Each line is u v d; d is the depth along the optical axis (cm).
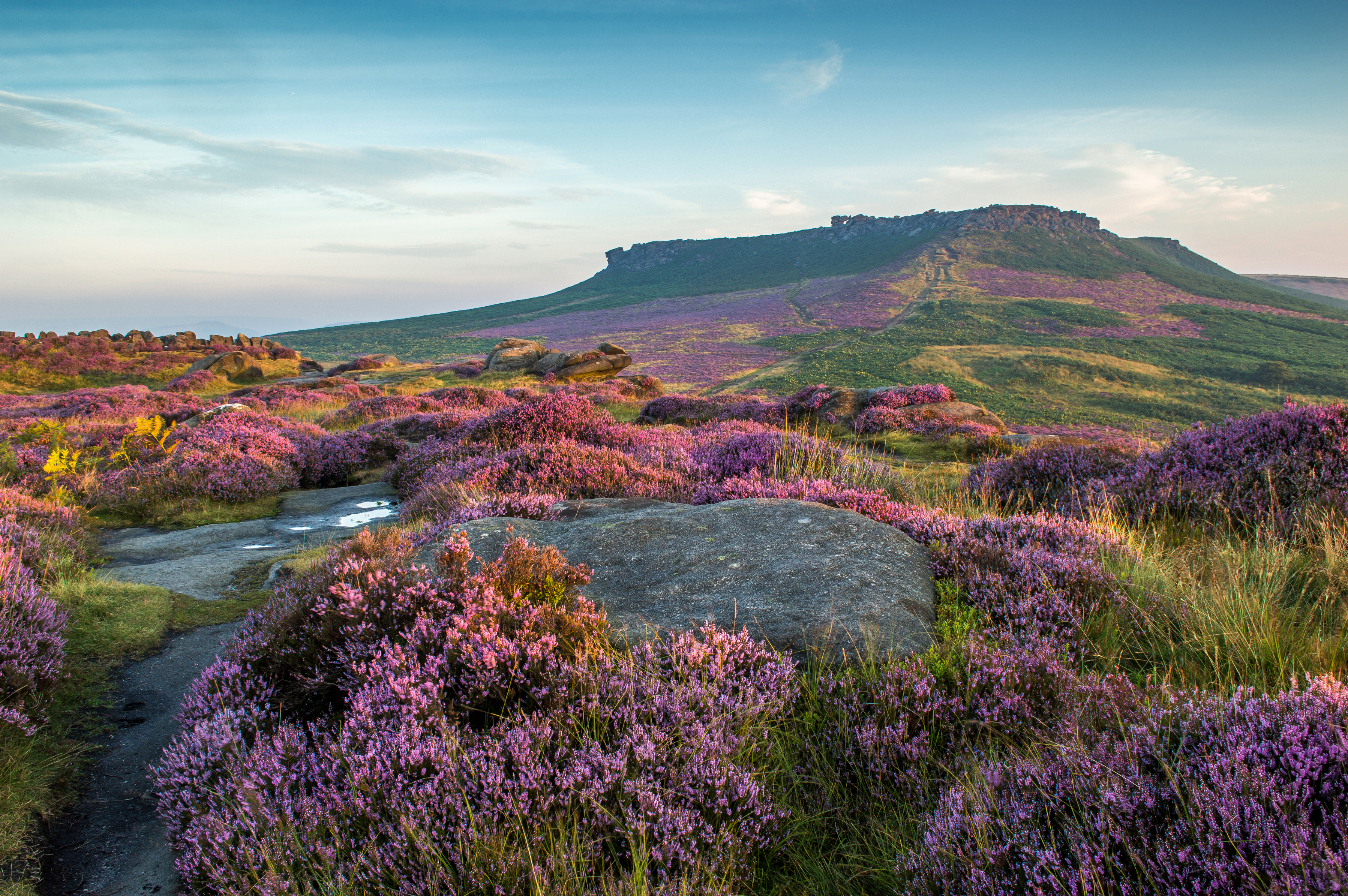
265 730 328
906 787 272
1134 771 228
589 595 447
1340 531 506
